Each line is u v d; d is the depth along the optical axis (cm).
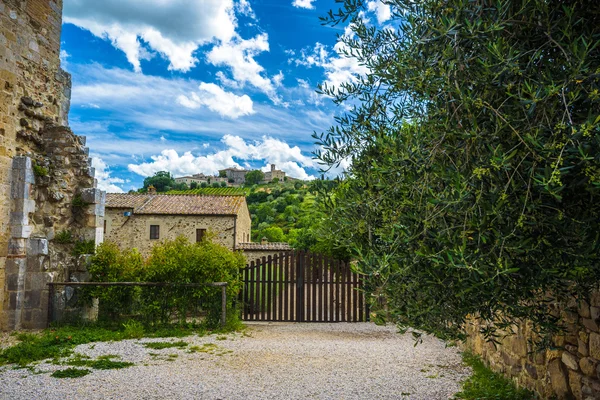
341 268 1220
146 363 694
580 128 188
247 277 1220
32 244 977
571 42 215
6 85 965
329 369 673
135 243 2133
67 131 1106
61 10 1184
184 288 1010
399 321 298
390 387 576
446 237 219
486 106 218
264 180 11625
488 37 223
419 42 247
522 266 223
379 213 281
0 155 938
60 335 854
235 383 590
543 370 475
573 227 216
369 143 309
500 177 206
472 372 652
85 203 1116
